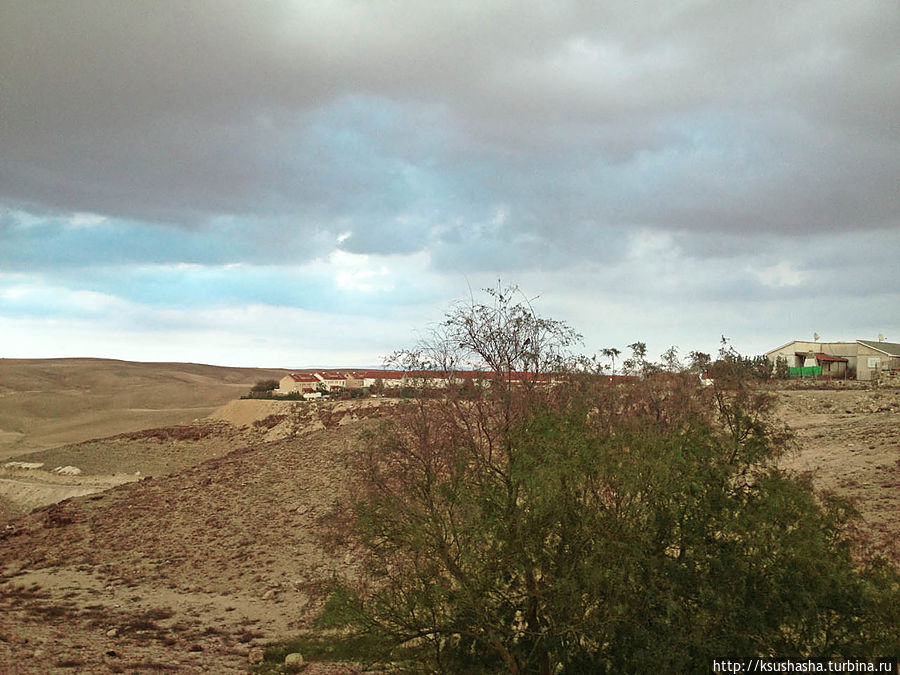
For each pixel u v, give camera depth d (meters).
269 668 23.66
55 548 47.31
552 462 15.34
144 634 29.59
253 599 35.12
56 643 26.52
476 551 15.77
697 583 15.41
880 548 18.72
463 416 16.09
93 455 99.44
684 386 17.12
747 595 15.38
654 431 16.45
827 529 16.30
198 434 108.88
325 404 108.31
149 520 51.16
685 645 14.78
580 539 15.45
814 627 15.53
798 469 43.06
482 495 15.93
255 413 114.12
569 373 16.66
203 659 25.22
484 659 16.45
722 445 16.47
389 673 19.50
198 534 47.09
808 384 86.38
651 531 15.60
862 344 105.00
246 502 52.12
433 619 16.03
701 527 15.77
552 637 15.41
